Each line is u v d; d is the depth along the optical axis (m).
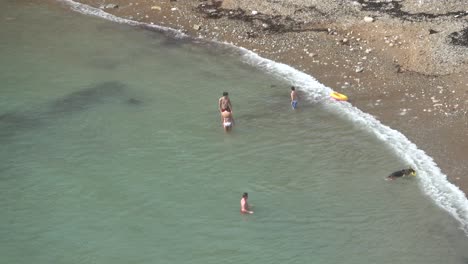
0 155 45.91
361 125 48.69
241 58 58.56
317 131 48.38
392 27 59.12
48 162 45.25
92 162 45.28
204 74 56.34
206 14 65.69
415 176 42.88
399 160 44.75
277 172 44.28
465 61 53.91
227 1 66.88
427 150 45.41
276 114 50.59
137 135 48.22
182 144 47.19
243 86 54.50
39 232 39.09
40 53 59.81
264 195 42.06
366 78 54.09
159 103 52.19
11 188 42.78
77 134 48.31
